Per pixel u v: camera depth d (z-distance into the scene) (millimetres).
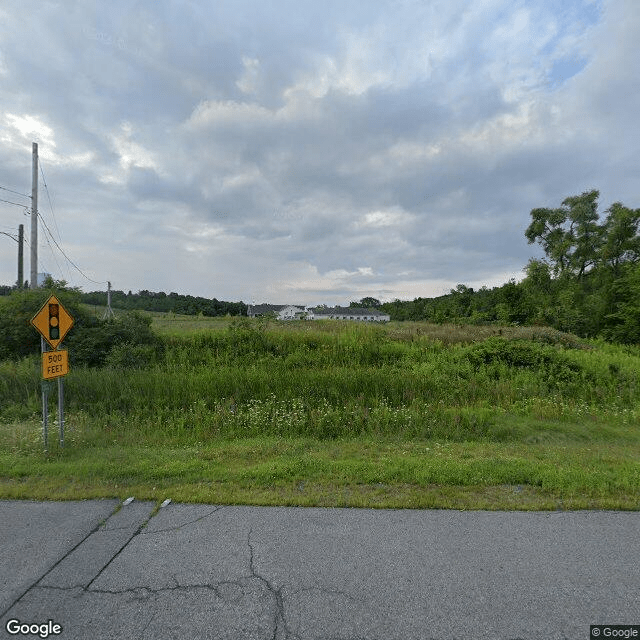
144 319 14891
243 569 2764
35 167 17172
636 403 9328
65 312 6066
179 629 2236
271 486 4242
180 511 3662
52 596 2514
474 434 6840
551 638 2184
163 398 8906
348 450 5742
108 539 3174
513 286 33594
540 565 2812
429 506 3752
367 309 88500
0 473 4668
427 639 2162
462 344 15242
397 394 9344
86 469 4711
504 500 3885
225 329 17203
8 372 10086
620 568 2787
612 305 26594
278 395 9195
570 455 5465
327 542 3104
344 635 2186
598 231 44312
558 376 10992
